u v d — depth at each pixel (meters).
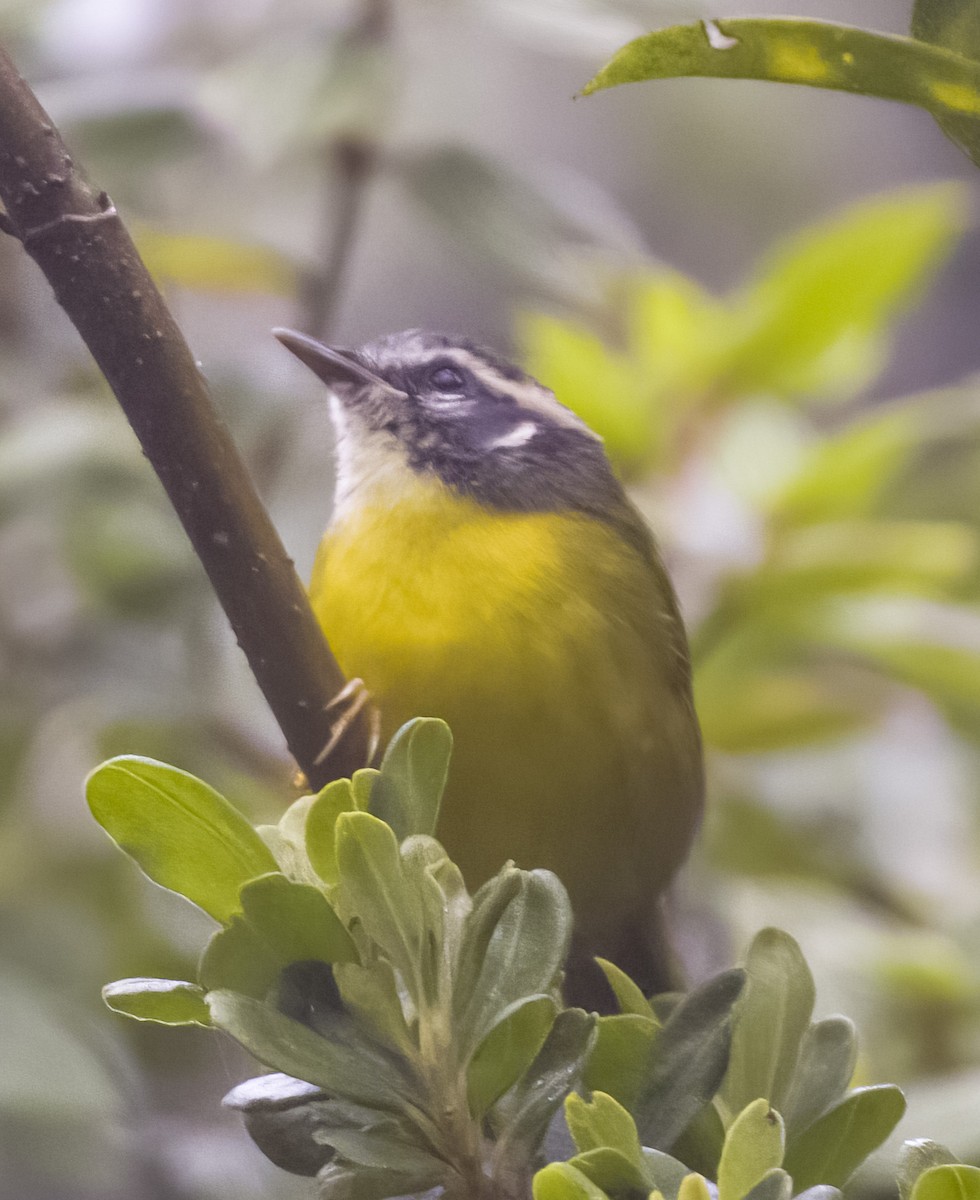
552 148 14.80
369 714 4.99
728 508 9.27
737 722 9.04
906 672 9.04
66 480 8.09
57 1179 7.13
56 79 9.14
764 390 9.57
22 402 8.77
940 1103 5.75
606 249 9.23
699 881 8.69
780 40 2.96
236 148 8.31
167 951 8.18
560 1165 2.67
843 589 8.97
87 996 8.10
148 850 3.07
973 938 8.16
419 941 2.99
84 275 3.86
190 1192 7.13
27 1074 7.00
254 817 8.11
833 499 9.14
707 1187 2.69
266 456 8.44
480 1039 2.96
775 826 9.13
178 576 8.37
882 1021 7.75
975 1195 2.67
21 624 8.70
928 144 14.99
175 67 9.48
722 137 14.96
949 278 14.21
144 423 3.95
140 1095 7.38
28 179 3.82
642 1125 3.01
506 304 11.02
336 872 3.14
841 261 9.07
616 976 3.22
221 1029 2.88
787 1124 3.19
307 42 8.44
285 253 8.76
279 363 8.59
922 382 14.15
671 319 9.57
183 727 8.29
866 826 9.19
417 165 8.41
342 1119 3.00
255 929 2.96
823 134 15.16
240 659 8.30
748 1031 3.28
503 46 14.07
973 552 9.67
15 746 8.59
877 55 2.97
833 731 9.11
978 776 9.48
